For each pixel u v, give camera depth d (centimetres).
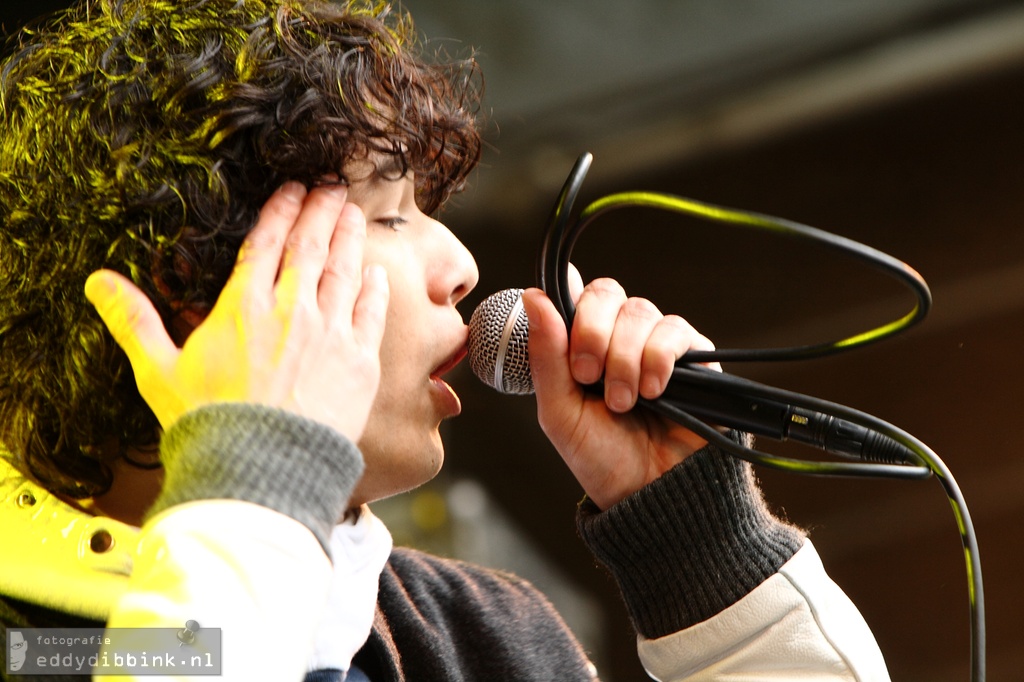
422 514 1135
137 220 356
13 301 376
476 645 464
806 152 1326
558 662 476
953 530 1400
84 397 364
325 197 365
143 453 370
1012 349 1392
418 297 393
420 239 403
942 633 1394
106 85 371
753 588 435
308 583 298
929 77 1277
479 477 1362
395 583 459
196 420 311
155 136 362
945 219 1377
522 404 1366
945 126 1332
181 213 356
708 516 434
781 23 1197
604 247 1424
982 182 1355
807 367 1428
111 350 360
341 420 326
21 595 339
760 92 1251
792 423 405
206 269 354
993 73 1282
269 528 297
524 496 1370
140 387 329
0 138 397
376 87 389
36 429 371
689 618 436
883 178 1355
